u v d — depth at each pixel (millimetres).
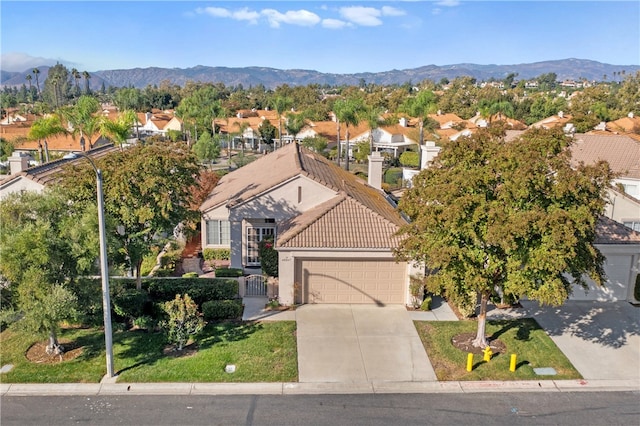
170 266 26281
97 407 14945
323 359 17797
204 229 28453
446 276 17109
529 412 15070
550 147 16594
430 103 63500
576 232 16281
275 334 19453
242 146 83250
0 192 24344
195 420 14406
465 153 17375
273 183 25203
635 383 16750
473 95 134875
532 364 17688
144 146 22203
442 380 16703
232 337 19203
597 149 34531
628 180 31812
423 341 19141
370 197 28125
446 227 16250
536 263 15445
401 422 14484
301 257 21703
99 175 15492
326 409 15062
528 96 154375
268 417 14617
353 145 73625
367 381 16578
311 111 91812
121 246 19031
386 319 20891
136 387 15992
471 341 19109
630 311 22062
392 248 20047
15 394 15531
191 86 176875
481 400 15648
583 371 17359
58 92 167250
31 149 62062
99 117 40812
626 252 22625
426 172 17984
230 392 15867
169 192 20750
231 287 22266
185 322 17938
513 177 15820
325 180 25781
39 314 15648
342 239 21703
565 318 21266
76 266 16719
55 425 14086
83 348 18219
